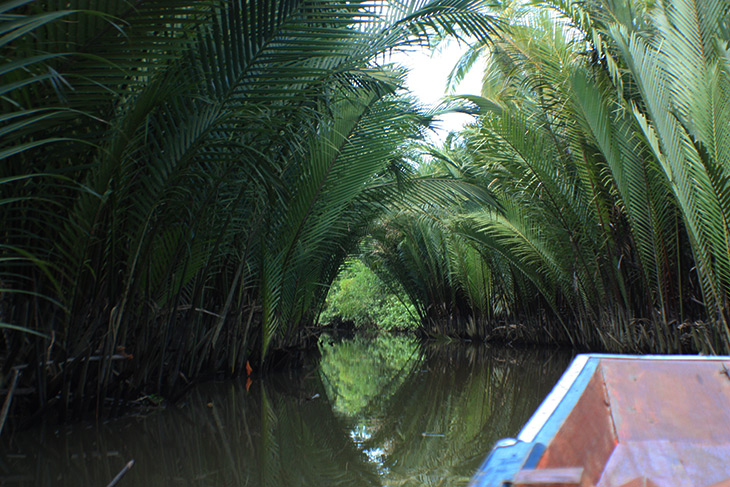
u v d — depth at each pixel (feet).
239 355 20.56
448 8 15.30
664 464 4.79
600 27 23.49
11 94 8.56
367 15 12.85
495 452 3.67
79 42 8.73
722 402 5.23
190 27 11.49
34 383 11.97
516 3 28.96
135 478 9.15
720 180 15.84
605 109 21.50
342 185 19.33
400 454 11.23
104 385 12.89
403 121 19.76
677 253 21.98
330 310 62.23
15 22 5.80
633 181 21.93
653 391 5.41
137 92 11.72
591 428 4.82
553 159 27.27
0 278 10.69
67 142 10.29
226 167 15.58
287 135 15.67
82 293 12.52
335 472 9.93
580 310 30.27
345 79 16.30
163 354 15.38
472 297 42.96
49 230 11.73
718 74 17.49
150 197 12.80
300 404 16.66
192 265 16.20
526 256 31.63
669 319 22.53
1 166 9.82
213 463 10.28
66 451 10.57
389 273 51.78
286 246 19.52
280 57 13.23
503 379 22.07
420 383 21.29
